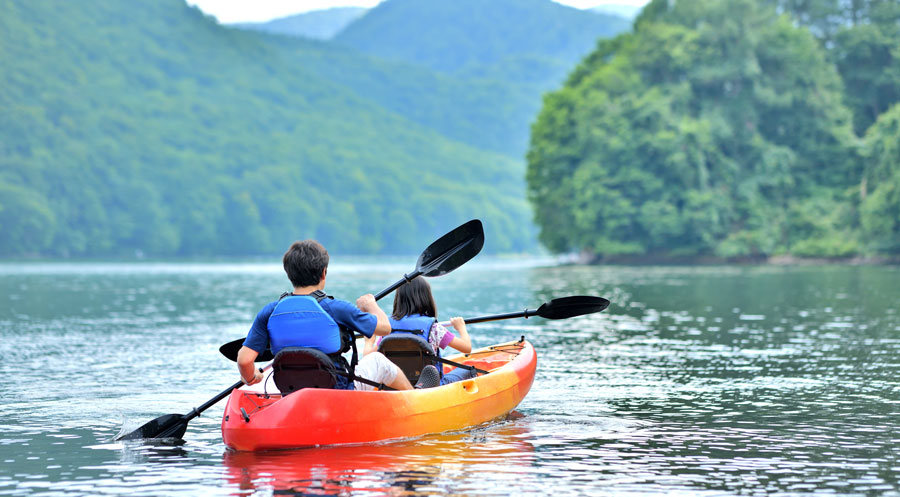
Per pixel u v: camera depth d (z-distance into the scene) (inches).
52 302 1107.3
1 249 5152.6
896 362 492.7
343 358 282.8
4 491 226.1
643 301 1035.9
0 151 5802.2
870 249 2586.1
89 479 237.8
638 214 2979.8
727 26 2960.1
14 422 325.4
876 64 3189.0
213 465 251.8
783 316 805.2
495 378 329.7
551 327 729.6
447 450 269.3
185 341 630.5
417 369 314.0
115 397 383.9
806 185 2935.5
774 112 3021.7
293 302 275.6
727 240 2861.7
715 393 386.6
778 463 253.6
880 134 2632.9
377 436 277.6
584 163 3093.0
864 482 232.1
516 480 232.5
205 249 6565.0
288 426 263.3
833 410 342.6
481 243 366.6
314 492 220.2
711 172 2925.7
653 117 2906.0
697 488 225.5
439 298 1106.1
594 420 323.6
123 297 1231.5
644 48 3110.2
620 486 227.1
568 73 3617.1
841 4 3341.5
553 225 3316.9
